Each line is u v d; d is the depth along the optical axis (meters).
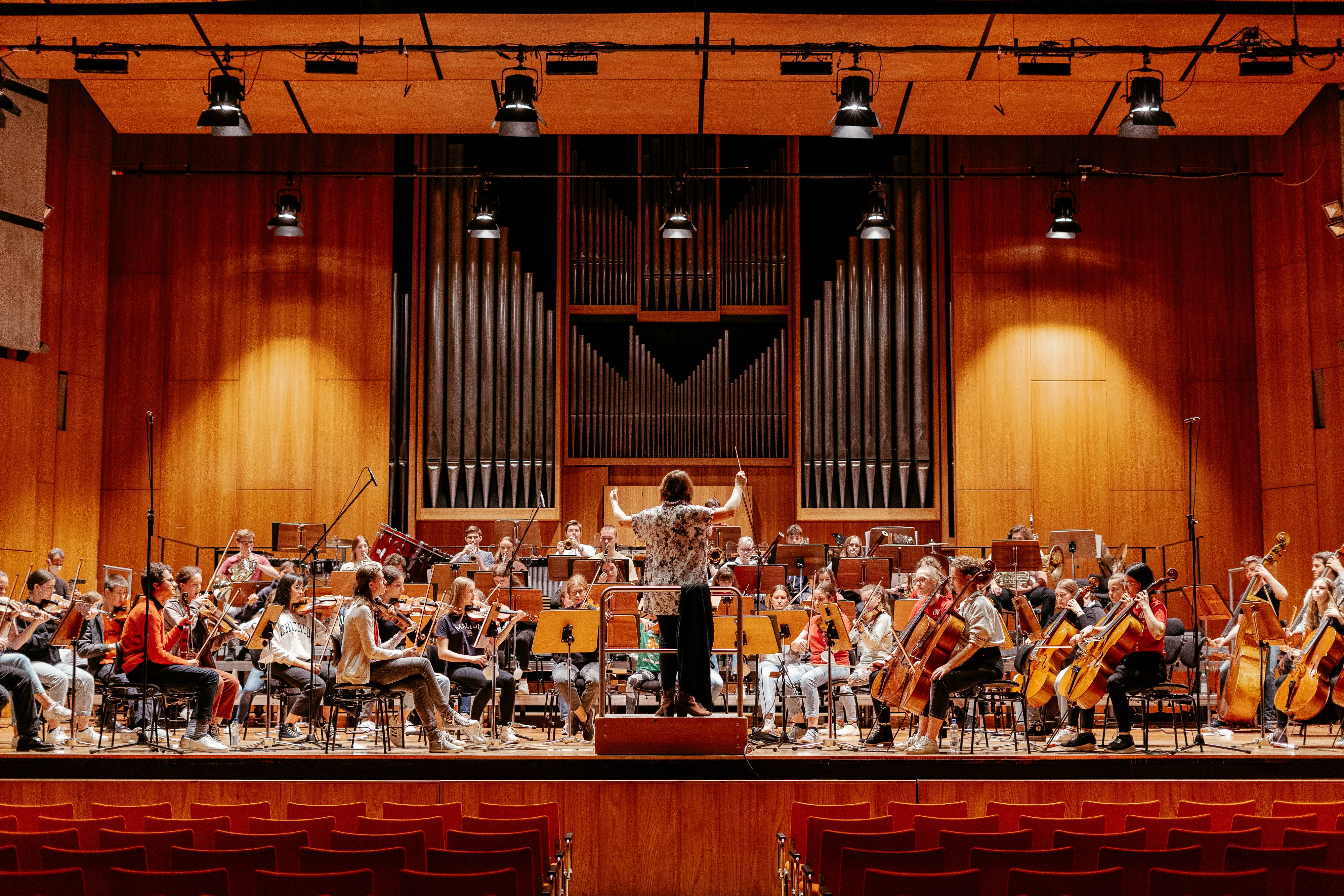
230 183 13.04
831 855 4.59
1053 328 12.91
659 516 6.41
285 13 9.79
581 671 8.35
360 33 10.11
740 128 12.16
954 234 13.03
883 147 13.41
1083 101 11.53
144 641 7.13
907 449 12.98
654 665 8.49
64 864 4.04
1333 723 8.56
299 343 12.91
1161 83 9.61
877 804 6.66
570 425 13.30
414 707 8.77
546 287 13.31
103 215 12.73
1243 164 12.98
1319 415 11.97
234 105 9.53
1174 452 12.74
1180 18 9.71
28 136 11.66
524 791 6.67
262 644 8.14
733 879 6.58
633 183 13.70
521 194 13.44
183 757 6.75
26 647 8.09
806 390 13.19
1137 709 9.37
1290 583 12.12
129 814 5.42
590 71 10.07
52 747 7.09
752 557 10.56
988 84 11.11
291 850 4.57
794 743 7.91
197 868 4.13
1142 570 7.36
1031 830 4.54
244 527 12.68
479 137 13.44
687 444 13.33
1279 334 12.44
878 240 12.47
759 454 13.30
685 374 13.64
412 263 13.10
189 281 12.93
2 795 6.75
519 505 12.93
